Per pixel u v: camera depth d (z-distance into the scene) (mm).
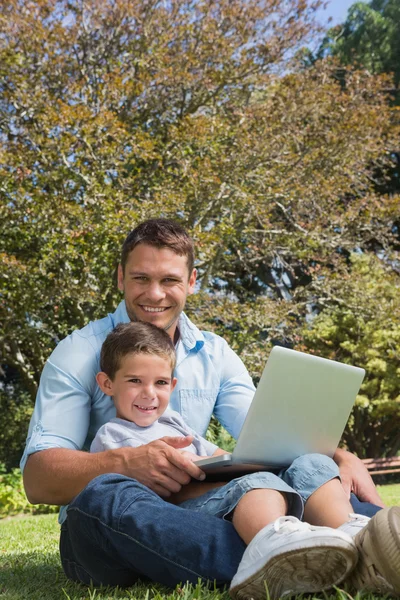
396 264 15383
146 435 2398
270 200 13445
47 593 2080
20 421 18359
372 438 18516
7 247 12758
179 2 13859
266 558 1604
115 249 11586
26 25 12477
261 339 13859
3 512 9836
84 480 2131
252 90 15055
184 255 2773
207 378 2791
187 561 1849
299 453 2211
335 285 14211
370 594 1646
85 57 13859
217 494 1984
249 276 17156
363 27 22359
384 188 21859
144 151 11820
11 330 12445
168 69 13023
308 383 2115
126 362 2420
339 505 1997
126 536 1884
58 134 11875
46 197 11227
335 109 13531
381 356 16734
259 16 13938
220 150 12594
